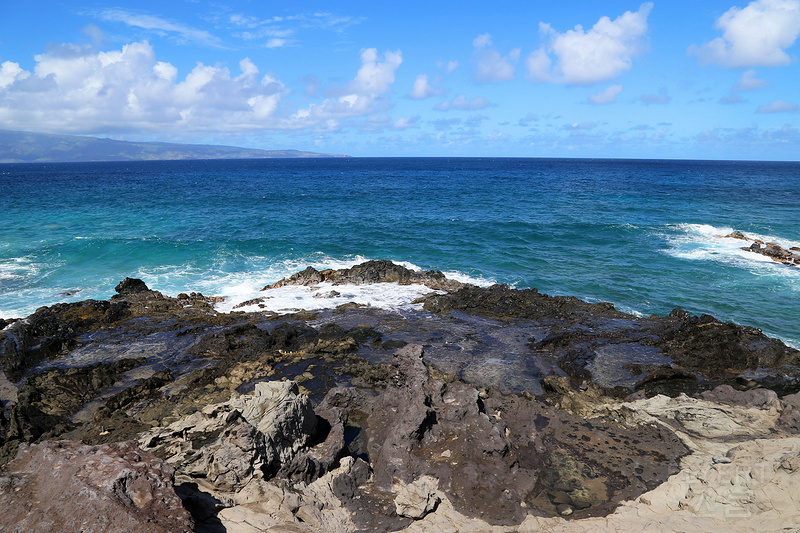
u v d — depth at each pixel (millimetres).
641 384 16375
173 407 14844
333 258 36156
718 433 12836
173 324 21906
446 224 49500
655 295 28344
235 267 33469
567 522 9805
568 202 68250
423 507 9969
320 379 16828
